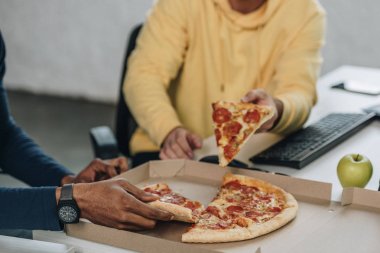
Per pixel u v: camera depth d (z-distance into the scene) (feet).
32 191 5.02
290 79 7.29
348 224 5.03
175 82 8.11
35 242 4.89
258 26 7.55
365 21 13.42
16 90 18.44
